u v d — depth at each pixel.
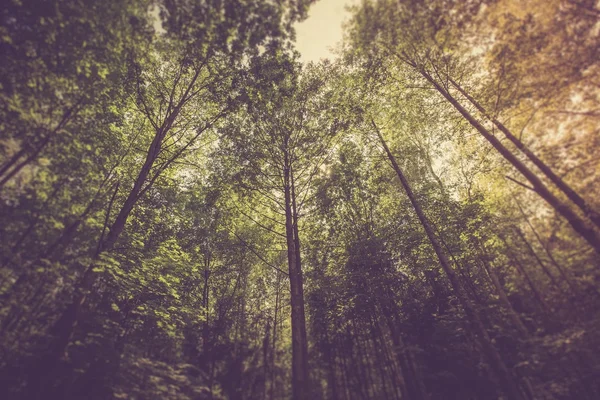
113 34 10.38
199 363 11.09
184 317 12.69
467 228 13.47
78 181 9.99
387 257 13.98
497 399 9.14
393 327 11.77
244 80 13.94
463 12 10.94
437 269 14.49
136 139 14.46
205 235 16.34
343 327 12.70
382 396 9.74
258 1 11.08
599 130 9.84
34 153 8.77
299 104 14.81
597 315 8.75
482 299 12.29
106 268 10.39
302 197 15.37
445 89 14.16
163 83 14.59
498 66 11.53
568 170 10.16
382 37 12.11
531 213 11.18
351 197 15.64
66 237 9.11
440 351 10.70
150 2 10.80
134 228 13.61
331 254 15.10
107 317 10.29
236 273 17.11
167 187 15.48
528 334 9.75
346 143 16.08
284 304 16.33
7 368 7.26
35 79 8.98
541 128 11.05
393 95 15.48
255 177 14.30
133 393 8.31
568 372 8.50
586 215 9.10
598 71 9.56
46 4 9.04
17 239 8.17
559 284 9.85
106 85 11.12
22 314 7.88
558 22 10.02
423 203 15.23
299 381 8.99
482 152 13.96
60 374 7.77
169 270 12.95
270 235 16.59
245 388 9.85
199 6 10.98
